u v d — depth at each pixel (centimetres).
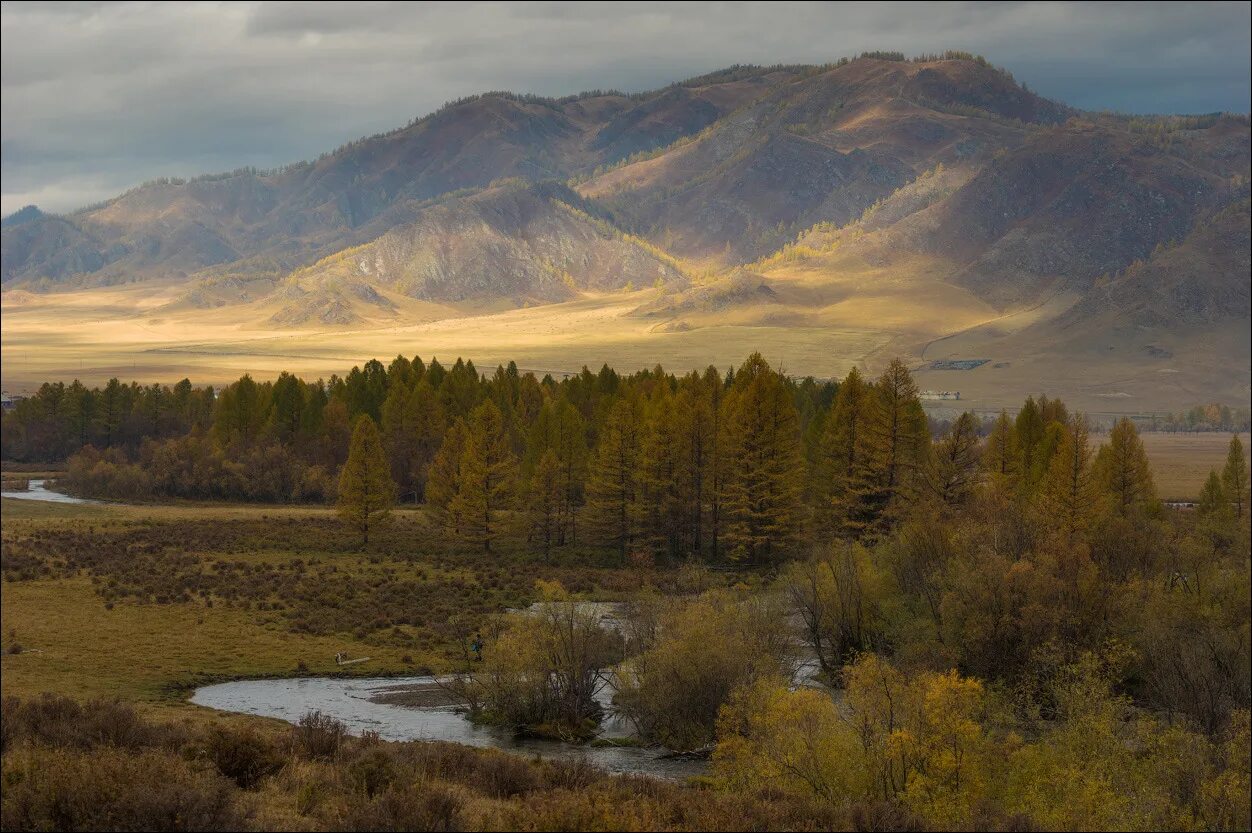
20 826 2008
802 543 9944
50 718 3112
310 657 6234
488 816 2311
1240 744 3294
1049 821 3023
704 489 10488
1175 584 5988
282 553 9931
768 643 5400
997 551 6059
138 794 2064
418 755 3228
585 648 5091
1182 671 4566
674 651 4741
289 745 3203
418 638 6806
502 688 4994
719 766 3672
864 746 3434
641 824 2305
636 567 9788
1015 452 9750
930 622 5541
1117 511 8312
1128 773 3369
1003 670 5144
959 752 3288
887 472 9694
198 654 6119
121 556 9294
